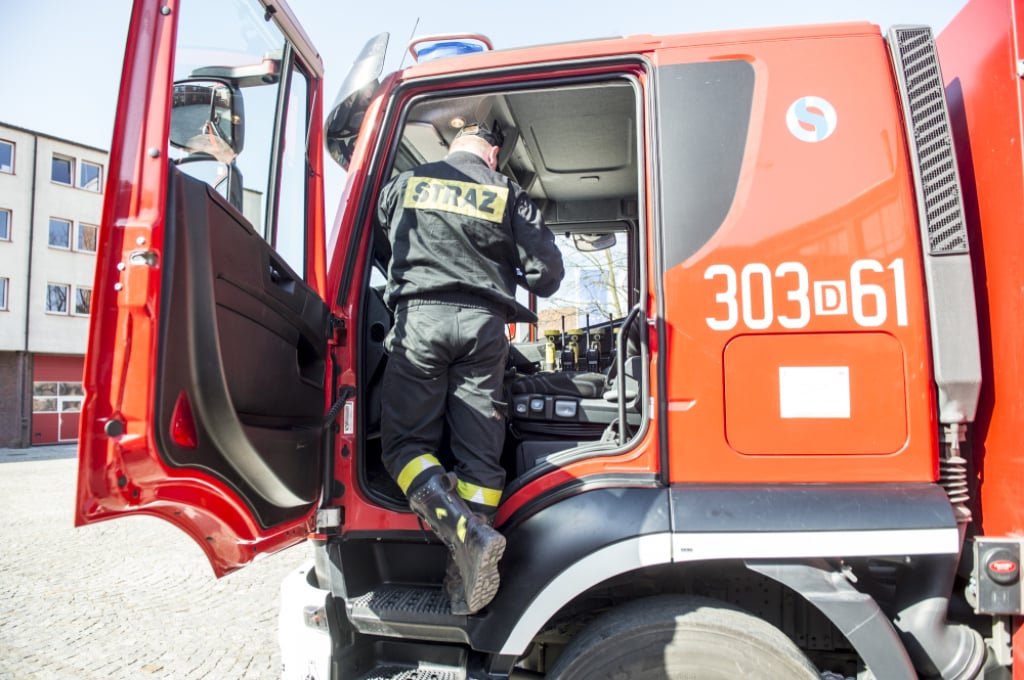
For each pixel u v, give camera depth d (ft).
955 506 5.88
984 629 6.40
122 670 12.46
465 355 6.47
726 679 5.80
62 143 79.82
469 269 6.49
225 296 5.45
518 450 8.12
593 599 6.93
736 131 6.30
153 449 4.84
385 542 7.43
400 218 6.74
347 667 6.53
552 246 6.72
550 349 12.42
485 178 6.73
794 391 5.97
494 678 6.33
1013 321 5.90
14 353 74.79
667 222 6.24
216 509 5.67
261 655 13.14
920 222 6.06
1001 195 6.06
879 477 5.84
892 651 5.57
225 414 5.40
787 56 6.36
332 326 6.89
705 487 5.98
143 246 4.83
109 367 4.81
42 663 12.76
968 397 5.90
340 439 6.86
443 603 6.59
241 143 6.44
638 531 5.86
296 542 6.70
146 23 5.10
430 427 6.47
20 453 64.80
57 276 78.64
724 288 6.09
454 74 6.99
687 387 6.07
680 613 6.03
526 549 6.19
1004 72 6.03
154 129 4.99
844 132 6.18
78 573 18.98
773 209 6.13
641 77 6.68
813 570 5.74
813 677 5.70
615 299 13.58
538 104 9.07
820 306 5.98
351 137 7.82
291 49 6.97
